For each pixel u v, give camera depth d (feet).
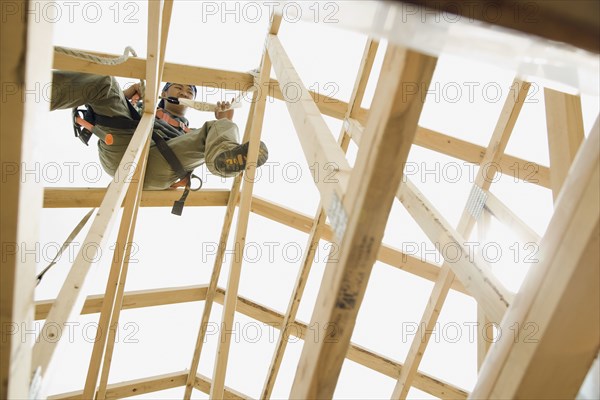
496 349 3.47
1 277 2.91
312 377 3.36
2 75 2.55
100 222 6.68
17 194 2.75
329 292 3.25
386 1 2.29
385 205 2.90
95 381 9.21
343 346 3.28
